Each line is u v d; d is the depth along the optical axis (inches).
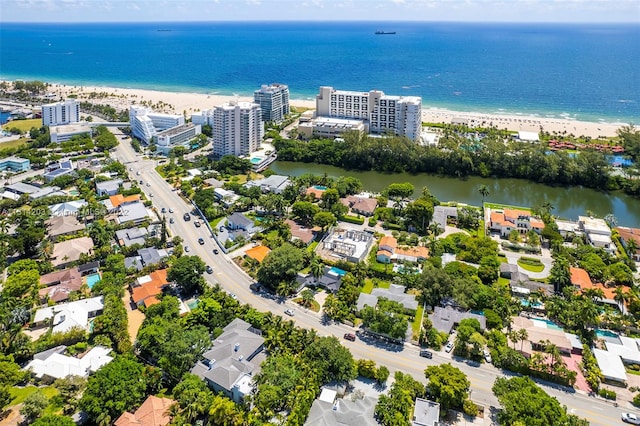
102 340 5920.3
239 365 5305.1
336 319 6535.4
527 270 7775.6
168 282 7194.9
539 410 4466.0
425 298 6712.6
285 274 7234.3
